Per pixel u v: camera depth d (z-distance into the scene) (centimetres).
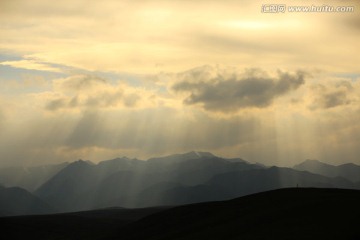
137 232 13125
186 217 12838
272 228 8638
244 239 8369
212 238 9256
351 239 7212
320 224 8175
